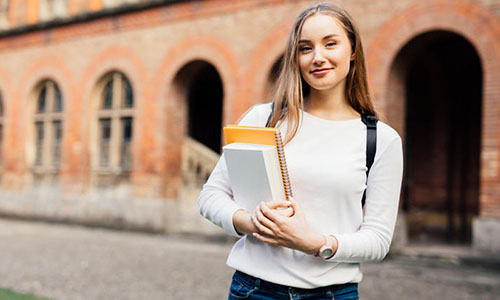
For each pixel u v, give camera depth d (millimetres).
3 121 16484
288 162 1743
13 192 15695
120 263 8203
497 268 8016
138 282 6758
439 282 7098
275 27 10430
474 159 11227
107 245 10312
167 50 12219
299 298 1711
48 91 15102
